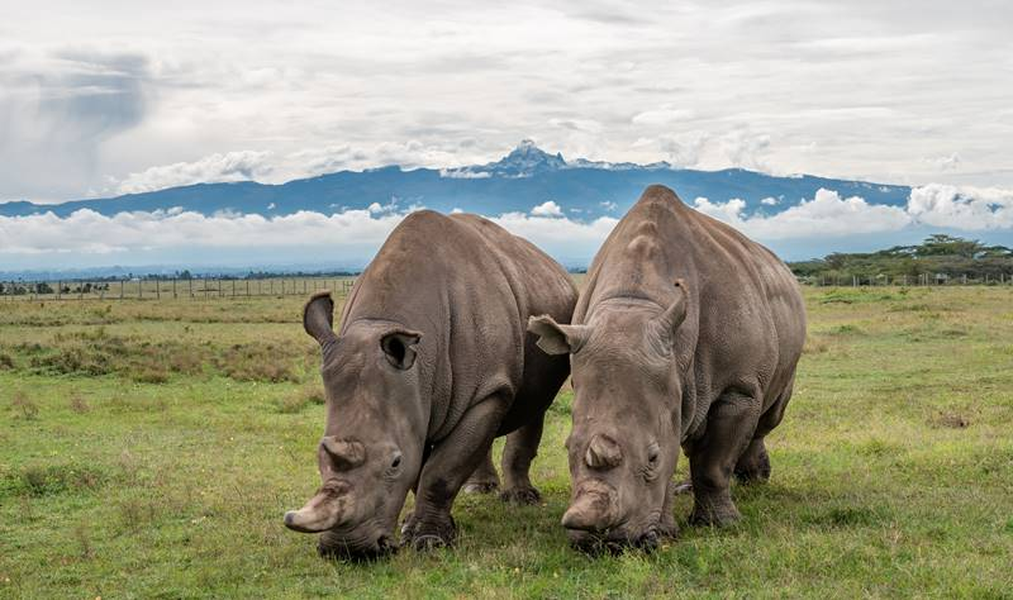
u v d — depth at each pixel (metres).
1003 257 122.81
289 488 11.54
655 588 7.13
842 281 89.81
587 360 7.70
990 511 9.33
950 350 25.80
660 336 7.82
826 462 12.58
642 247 8.74
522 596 7.07
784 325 10.46
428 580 7.55
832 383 20.81
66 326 38.12
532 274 10.37
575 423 7.57
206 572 8.05
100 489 11.59
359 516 7.38
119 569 8.40
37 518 10.32
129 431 15.83
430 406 8.49
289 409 18.39
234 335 34.00
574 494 7.30
